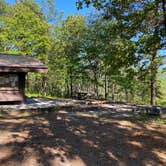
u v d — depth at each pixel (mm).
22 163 5418
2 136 7332
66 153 6203
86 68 27859
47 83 39000
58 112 12414
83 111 12977
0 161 5441
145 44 11195
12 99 14109
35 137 7441
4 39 24797
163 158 6312
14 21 24953
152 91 22078
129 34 11531
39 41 26094
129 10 10719
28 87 38250
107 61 12523
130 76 13102
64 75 30734
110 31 12336
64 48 29531
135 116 11656
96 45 25391
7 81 14055
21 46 25078
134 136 8180
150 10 10266
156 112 12734
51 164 5480
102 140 7555
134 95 40125
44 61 29844
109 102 19406
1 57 15594
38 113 12008
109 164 5727
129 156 6312
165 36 10539
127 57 11750
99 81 32344
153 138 8016
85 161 5797
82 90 42844
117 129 9039
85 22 27594
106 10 11031
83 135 8000
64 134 7996
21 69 13625
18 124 9141
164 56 13539
